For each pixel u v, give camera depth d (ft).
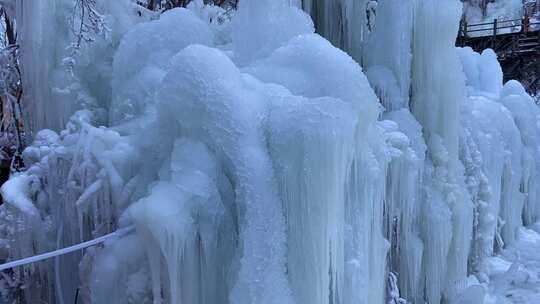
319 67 12.92
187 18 17.06
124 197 12.69
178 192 10.89
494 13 76.18
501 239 25.27
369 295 13.82
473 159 21.91
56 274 13.43
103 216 13.15
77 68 17.51
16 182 14.32
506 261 24.16
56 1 17.44
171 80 11.87
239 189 11.18
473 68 32.07
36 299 14.79
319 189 10.87
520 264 23.97
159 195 10.77
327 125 10.73
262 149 11.37
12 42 23.26
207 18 23.67
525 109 29.07
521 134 28.78
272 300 10.73
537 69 52.70
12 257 14.32
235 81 11.89
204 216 11.06
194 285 11.08
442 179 18.78
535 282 21.77
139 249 11.40
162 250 10.48
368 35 20.20
